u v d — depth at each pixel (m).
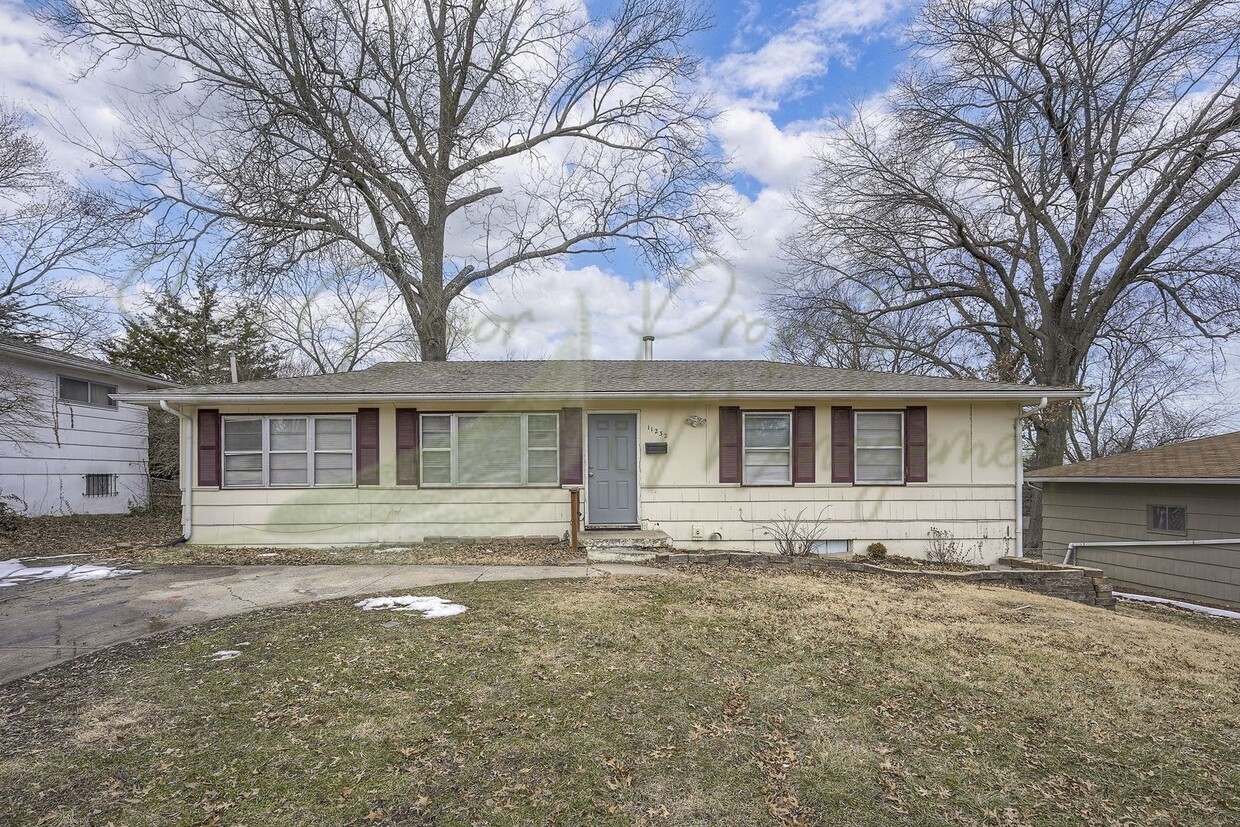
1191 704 3.65
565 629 4.66
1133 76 12.84
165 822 2.33
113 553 8.07
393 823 2.35
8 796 2.46
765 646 4.40
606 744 2.98
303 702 3.36
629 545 8.20
